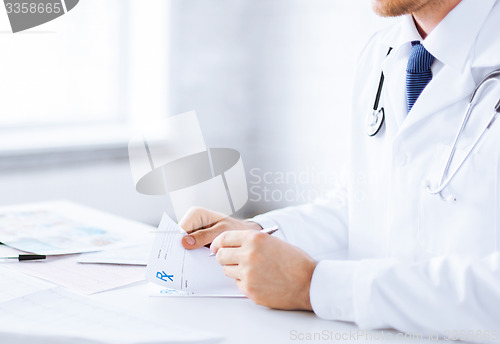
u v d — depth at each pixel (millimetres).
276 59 2707
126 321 806
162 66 2625
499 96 927
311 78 2623
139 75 2666
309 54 2623
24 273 1031
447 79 985
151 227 1347
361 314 812
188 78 2654
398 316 795
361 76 1223
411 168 1005
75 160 2408
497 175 906
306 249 1168
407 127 1004
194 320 837
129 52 2643
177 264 985
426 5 1021
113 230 1316
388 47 1181
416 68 1050
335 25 2533
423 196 978
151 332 766
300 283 866
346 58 2512
